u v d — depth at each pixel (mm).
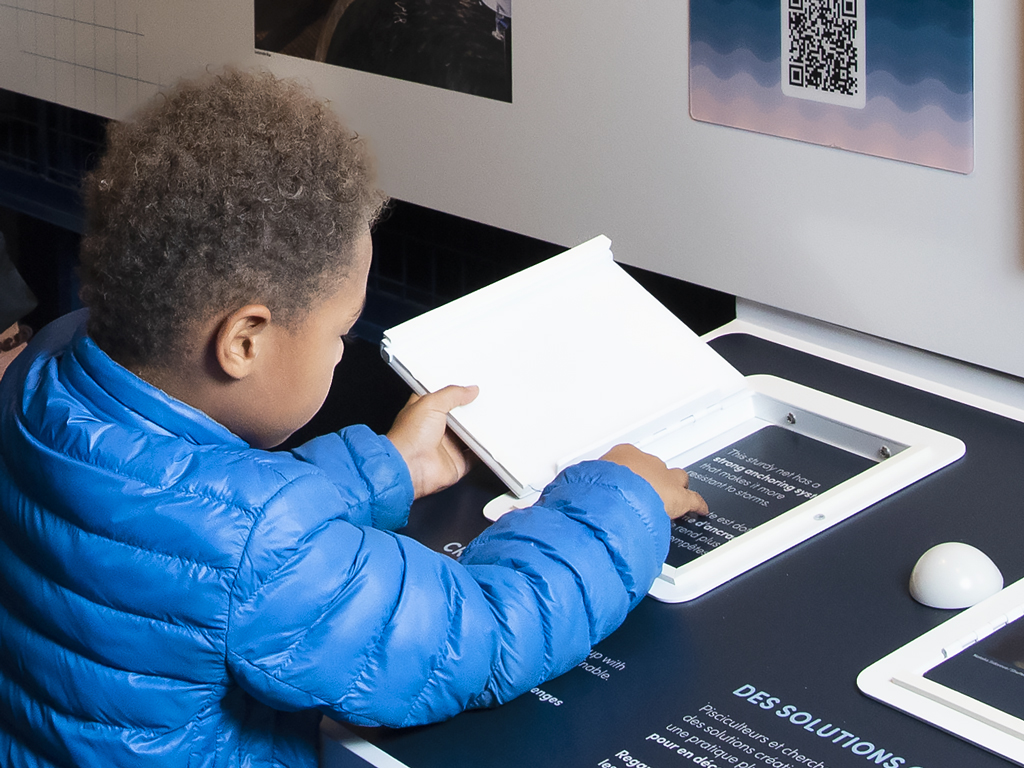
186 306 802
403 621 840
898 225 1253
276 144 800
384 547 858
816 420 1237
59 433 835
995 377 1272
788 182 1320
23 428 862
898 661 908
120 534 806
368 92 1719
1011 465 1150
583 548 929
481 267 1812
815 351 1376
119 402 844
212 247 783
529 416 1173
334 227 821
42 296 2506
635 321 1267
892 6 1174
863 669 912
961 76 1154
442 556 900
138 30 2014
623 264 1585
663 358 1242
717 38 1315
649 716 888
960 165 1185
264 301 810
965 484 1125
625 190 1478
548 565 915
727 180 1372
